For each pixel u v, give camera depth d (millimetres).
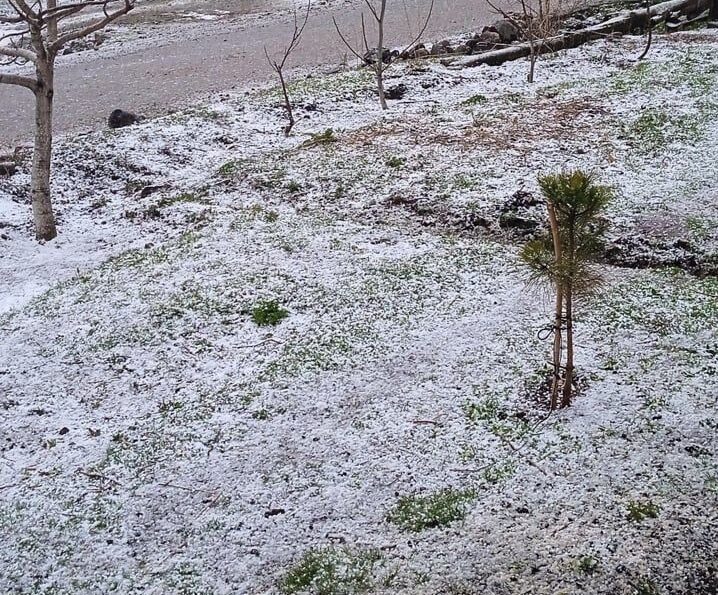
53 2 7215
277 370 4691
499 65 11930
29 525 3643
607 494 3520
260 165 8250
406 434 4051
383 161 7930
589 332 4801
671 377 4293
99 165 8938
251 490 3756
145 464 4000
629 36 12969
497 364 4566
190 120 10188
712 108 8703
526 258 3904
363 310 5254
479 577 3143
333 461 3902
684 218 6176
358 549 3346
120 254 6660
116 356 4996
